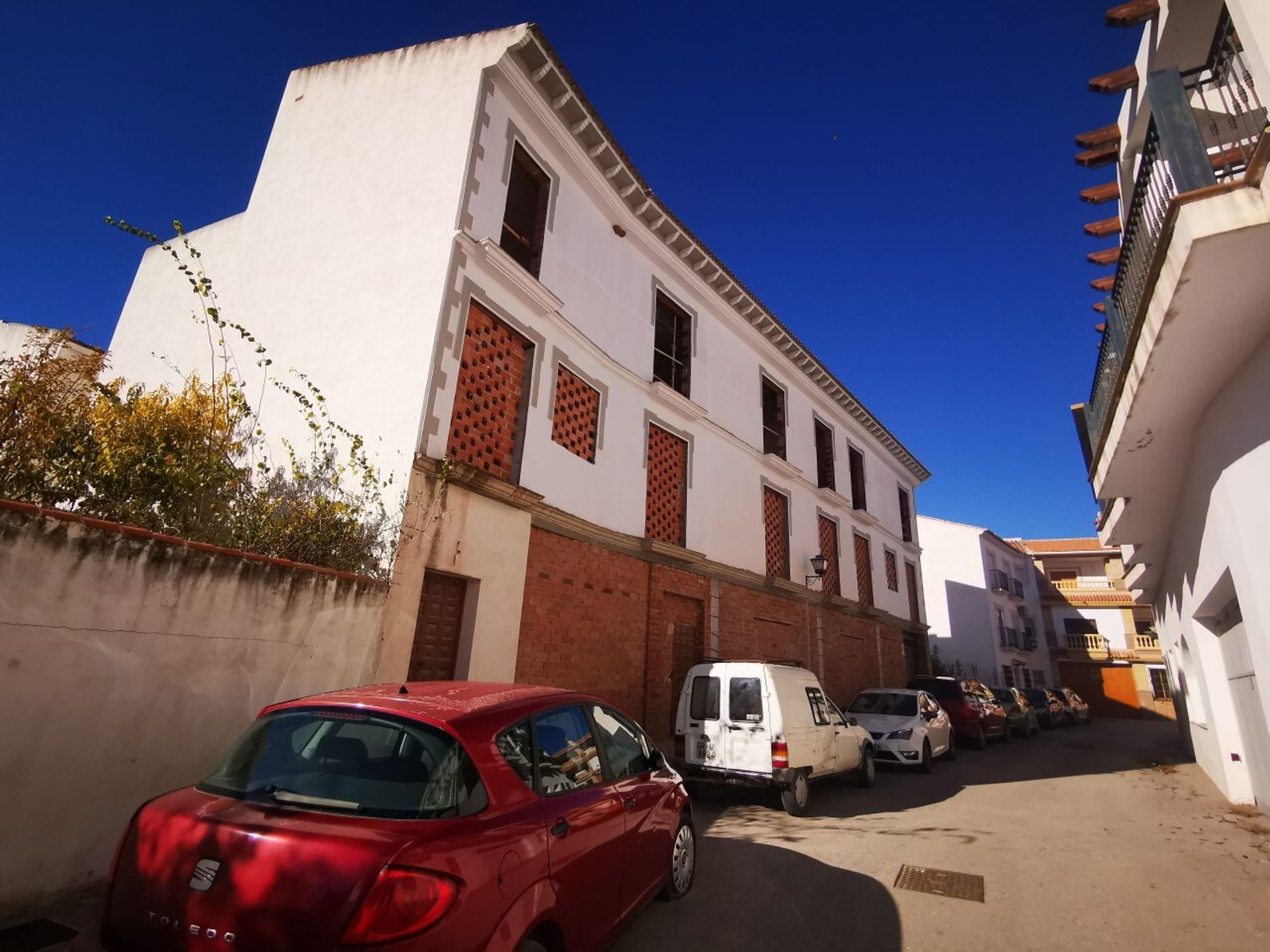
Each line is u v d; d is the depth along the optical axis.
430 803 2.62
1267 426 5.22
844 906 4.83
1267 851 6.58
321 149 10.52
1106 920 4.70
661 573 11.51
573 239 10.71
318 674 5.59
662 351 13.06
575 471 9.97
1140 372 5.94
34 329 6.05
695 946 4.08
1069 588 39.31
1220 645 9.24
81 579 4.06
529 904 2.68
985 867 5.92
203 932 2.31
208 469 5.94
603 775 3.85
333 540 6.66
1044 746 17.45
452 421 8.06
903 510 24.80
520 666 8.52
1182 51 5.76
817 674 16.17
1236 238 4.22
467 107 9.13
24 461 4.93
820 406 19.11
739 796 9.03
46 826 3.80
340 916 2.17
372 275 8.84
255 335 9.65
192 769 4.54
